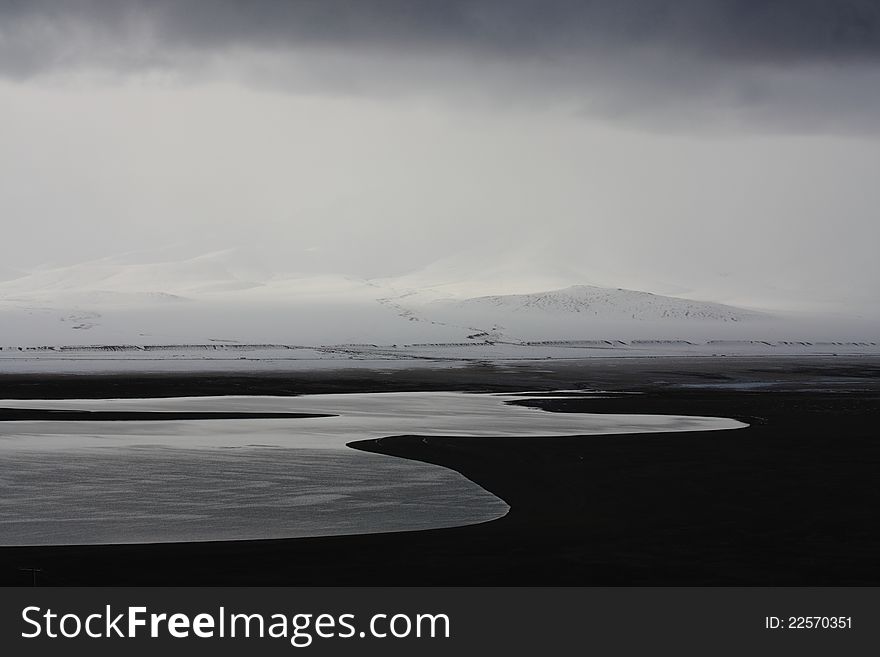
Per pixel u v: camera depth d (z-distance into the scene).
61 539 45.75
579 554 42.50
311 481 59.53
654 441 75.94
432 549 43.53
